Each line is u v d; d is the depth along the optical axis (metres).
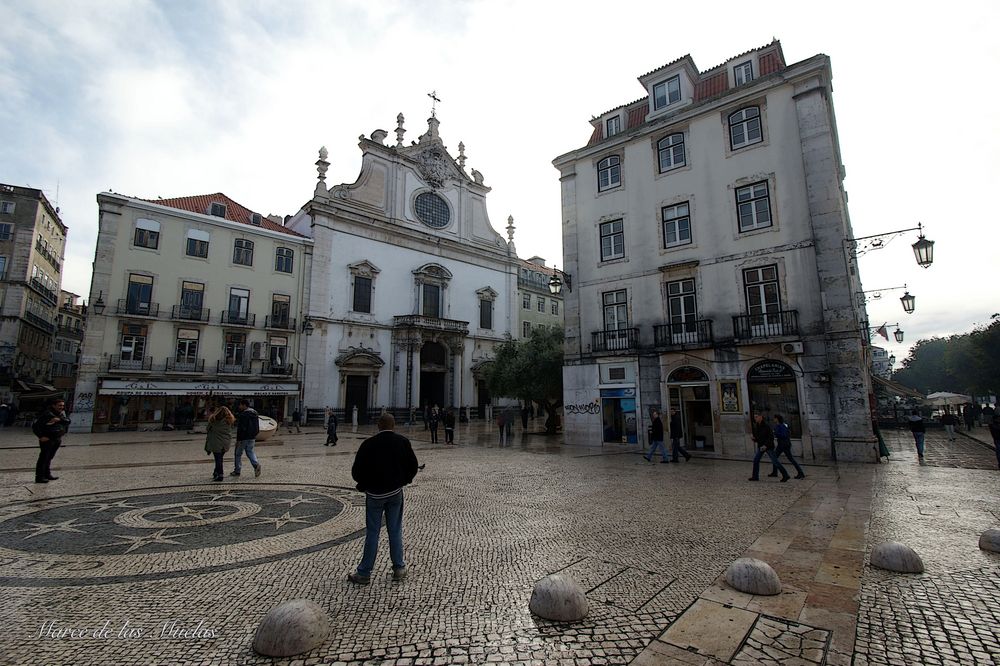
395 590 4.16
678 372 16.59
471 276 42.59
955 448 16.97
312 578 4.44
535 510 7.37
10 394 33.62
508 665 2.98
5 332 34.25
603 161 19.80
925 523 6.45
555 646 3.21
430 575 4.54
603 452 16.17
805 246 14.73
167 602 3.89
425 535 5.96
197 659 3.03
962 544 5.47
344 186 35.88
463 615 3.67
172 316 28.25
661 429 13.57
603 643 3.25
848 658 3.06
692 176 17.30
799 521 6.61
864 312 18.53
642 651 3.15
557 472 11.50
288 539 5.73
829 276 14.09
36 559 4.95
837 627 3.47
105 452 15.05
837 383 13.63
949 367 49.16
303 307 32.97
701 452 15.64
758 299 15.54
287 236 32.88
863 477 10.58
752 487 9.39
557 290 18.94
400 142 39.97
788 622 3.56
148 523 6.45
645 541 5.67
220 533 5.98
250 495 8.39
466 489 9.23
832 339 13.82
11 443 17.95
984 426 28.75
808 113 15.04
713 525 6.41
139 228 28.00
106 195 27.03
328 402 33.00
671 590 4.17
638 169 18.66
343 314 34.56
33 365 38.59
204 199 32.78
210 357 29.27
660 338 17.17
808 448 13.86
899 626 3.49
